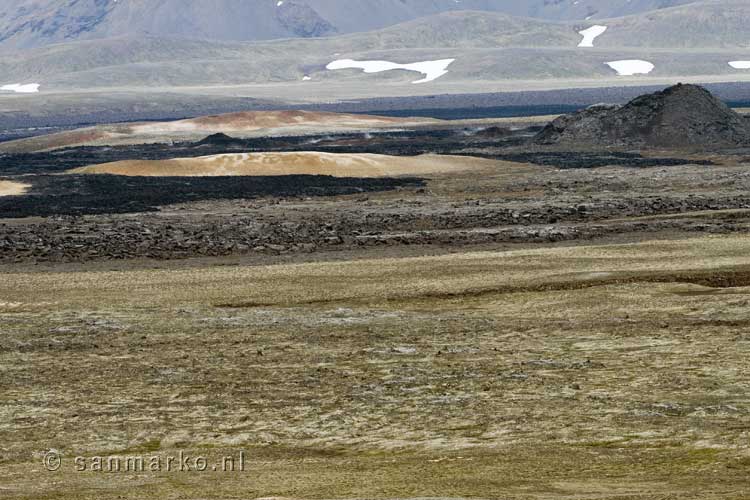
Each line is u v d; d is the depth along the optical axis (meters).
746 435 63.09
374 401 76.06
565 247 156.25
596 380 79.50
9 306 121.25
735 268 126.94
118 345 97.56
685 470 55.84
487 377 81.94
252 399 77.81
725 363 82.25
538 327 100.75
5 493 54.44
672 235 170.25
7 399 79.25
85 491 54.62
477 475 56.16
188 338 99.81
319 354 91.88
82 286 133.00
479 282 125.69
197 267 152.12
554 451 62.16
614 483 52.94
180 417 73.75
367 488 53.19
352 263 144.00
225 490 53.94
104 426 72.00
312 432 69.31
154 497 52.62
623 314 105.19
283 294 123.75
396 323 104.69
